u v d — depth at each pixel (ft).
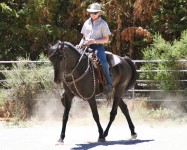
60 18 71.67
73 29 71.41
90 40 38.86
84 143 38.99
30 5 68.03
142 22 70.38
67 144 38.42
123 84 42.24
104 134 40.75
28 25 67.36
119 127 49.78
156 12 68.39
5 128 49.11
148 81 58.08
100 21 40.01
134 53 70.79
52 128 49.11
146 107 58.80
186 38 58.34
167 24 68.33
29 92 55.42
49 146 37.29
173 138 41.22
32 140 40.50
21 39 73.05
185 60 56.18
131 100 60.13
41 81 55.42
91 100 39.27
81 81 38.32
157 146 36.88
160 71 56.80
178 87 57.06
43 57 58.70
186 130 46.93
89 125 51.75
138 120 53.26
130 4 68.64
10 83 55.31
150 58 58.54
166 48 57.67
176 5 68.28
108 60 41.09
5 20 71.82
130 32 66.64
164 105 58.23
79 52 38.55
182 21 68.23
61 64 36.32
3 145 37.70
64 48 36.78
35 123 52.29
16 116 54.29
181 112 56.85
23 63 56.44
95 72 39.45
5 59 72.02
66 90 39.11
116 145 37.63
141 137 42.27
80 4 67.46
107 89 39.73
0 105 56.29
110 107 57.93
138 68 69.72
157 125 50.83
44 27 67.72
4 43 72.02
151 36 66.08
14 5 71.82
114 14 67.31
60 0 71.36
